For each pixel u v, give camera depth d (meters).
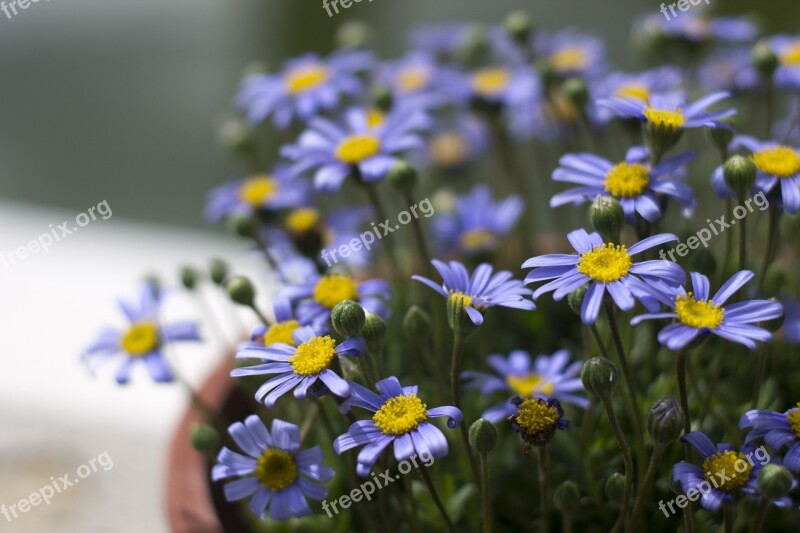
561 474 0.42
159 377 0.42
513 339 0.49
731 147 0.44
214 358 0.62
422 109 0.48
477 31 0.52
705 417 0.40
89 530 0.52
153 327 0.43
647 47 0.50
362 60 0.50
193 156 0.83
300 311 0.40
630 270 0.35
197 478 0.42
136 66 0.92
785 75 0.46
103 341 0.43
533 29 0.51
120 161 0.84
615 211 0.36
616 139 0.48
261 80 0.50
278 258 0.47
